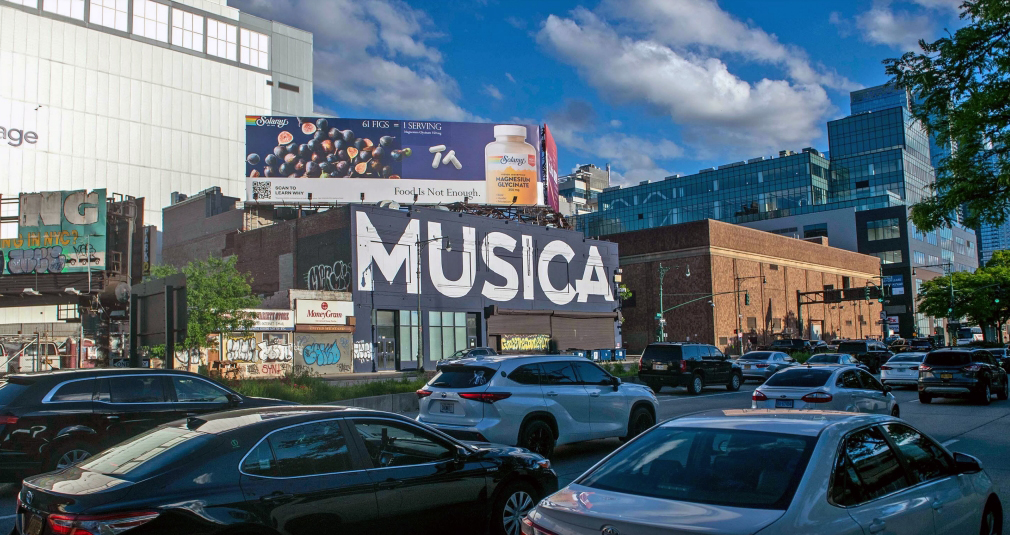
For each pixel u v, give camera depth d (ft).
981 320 248.32
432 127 178.09
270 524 15.61
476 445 22.95
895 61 51.57
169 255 202.69
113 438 30.76
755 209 374.43
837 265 295.48
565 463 37.37
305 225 154.81
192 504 14.73
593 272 195.72
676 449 14.32
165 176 242.58
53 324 114.83
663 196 407.03
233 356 123.54
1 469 28.50
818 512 11.91
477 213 180.04
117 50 235.81
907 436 16.43
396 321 149.79
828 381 43.14
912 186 373.40
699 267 222.28
